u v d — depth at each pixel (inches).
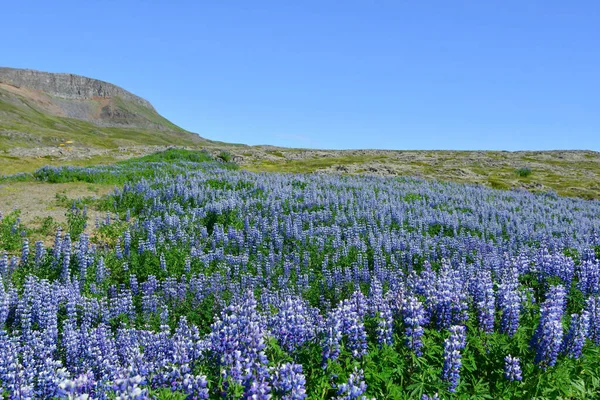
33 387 283.0
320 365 291.0
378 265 695.7
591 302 397.7
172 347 306.0
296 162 3383.4
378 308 366.0
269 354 294.0
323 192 1263.5
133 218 967.0
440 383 284.5
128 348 345.4
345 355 305.7
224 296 553.3
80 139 7135.8
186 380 244.2
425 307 372.5
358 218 986.7
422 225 1015.0
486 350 338.6
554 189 2529.5
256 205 1042.1
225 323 270.4
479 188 1924.2
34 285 482.0
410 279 494.0
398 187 1572.3
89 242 769.6
